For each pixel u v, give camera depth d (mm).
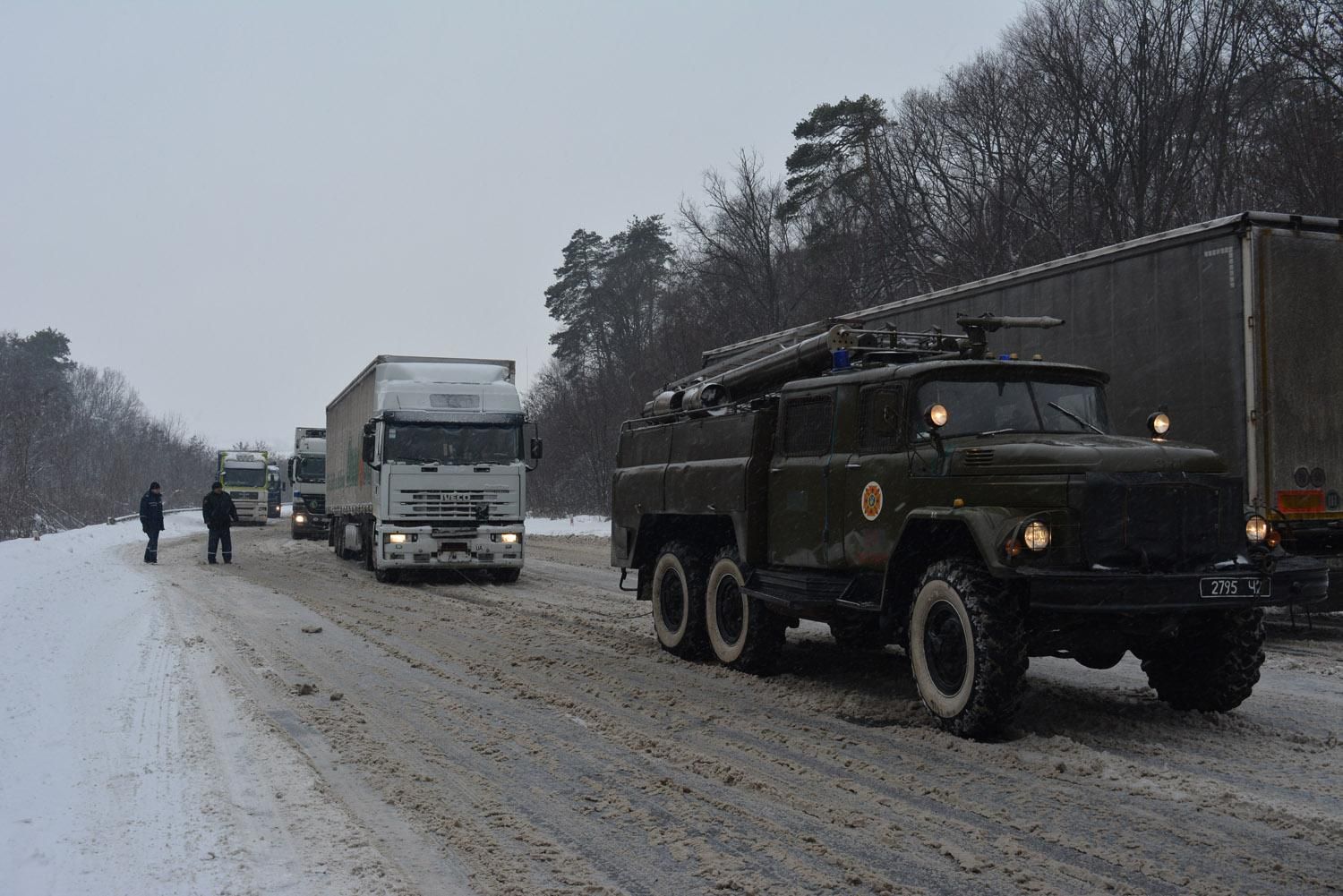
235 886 4559
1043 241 32031
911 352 8969
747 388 10266
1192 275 11328
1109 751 6734
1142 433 11805
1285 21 25641
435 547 18719
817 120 39219
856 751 6816
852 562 8250
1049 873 4691
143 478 90062
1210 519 6824
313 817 5520
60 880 4590
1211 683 7473
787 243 42844
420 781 6230
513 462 19375
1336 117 24297
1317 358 10992
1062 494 6672
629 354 52844
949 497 7324
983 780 6121
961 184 36312
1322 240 11086
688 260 47438
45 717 7727
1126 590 6418
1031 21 32594
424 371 20016
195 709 8141
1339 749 6754
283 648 11344
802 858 4922
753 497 9469
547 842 5184
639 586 11844
